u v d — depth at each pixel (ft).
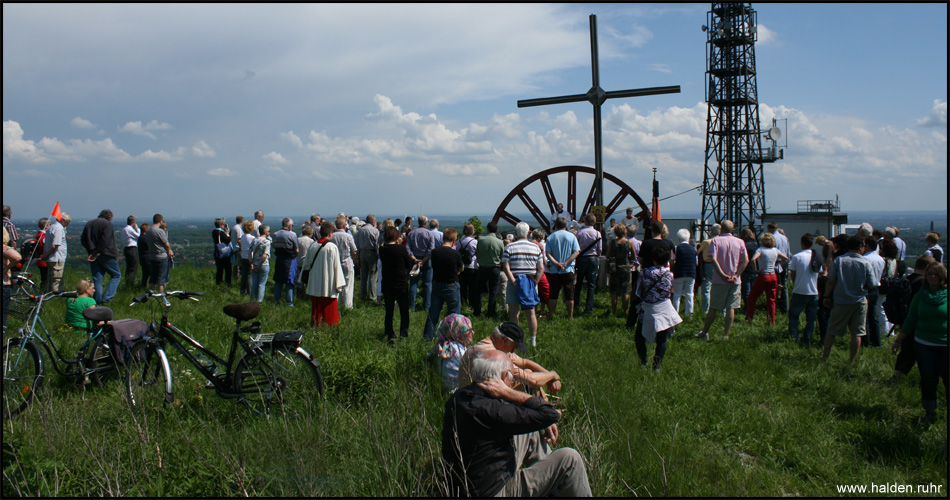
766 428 16.56
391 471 12.41
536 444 12.71
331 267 26.30
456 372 17.31
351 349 20.12
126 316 28.76
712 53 131.03
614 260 32.48
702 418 17.24
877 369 22.76
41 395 15.90
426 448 13.21
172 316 28.94
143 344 17.16
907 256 29.99
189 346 18.25
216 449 13.06
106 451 13.23
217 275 42.19
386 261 25.04
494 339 15.56
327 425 14.17
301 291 39.96
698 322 31.19
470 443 11.38
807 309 27.09
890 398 19.66
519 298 25.17
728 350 25.02
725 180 132.98
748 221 131.95
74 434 13.83
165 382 15.84
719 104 130.93
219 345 23.54
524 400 11.50
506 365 12.07
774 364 22.79
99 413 15.64
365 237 37.11
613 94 39.81
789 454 15.33
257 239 34.83
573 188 70.18
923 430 16.72
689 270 31.68
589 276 33.71
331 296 26.37
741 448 15.78
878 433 16.34
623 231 32.37
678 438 15.35
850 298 22.80
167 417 14.98
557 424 15.05
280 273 34.68
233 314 16.57
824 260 27.73
